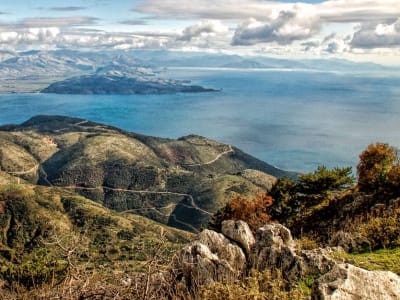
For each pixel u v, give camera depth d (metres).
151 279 9.83
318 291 8.27
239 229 13.91
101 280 9.34
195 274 11.59
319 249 13.22
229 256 12.98
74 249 8.88
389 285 8.35
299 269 11.59
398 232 15.28
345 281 8.24
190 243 12.96
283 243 13.62
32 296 9.61
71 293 8.73
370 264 12.25
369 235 15.79
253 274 10.23
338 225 27.56
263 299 8.64
